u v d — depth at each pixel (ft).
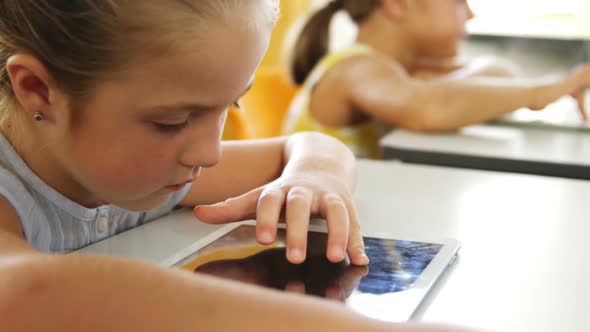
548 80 4.58
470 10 5.92
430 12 5.67
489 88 4.50
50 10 1.61
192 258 1.94
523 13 6.68
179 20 1.52
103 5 1.55
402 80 4.96
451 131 4.48
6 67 1.73
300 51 5.99
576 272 1.92
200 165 1.72
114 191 1.77
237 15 1.56
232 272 1.83
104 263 1.14
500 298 1.74
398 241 2.12
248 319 1.04
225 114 1.76
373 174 3.08
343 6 5.93
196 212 2.15
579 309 1.68
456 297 1.74
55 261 1.17
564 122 4.50
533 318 1.63
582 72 4.52
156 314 1.05
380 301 1.67
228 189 2.71
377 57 5.32
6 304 1.10
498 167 3.76
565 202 2.65
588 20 6.53
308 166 2.43
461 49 6.57
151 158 1.69
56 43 1.63
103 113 1.64
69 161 1.79
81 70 1.61
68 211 2.18
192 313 1.05
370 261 1.94
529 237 2.23
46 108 1.72
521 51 6.40
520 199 2.69
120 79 1.58
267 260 1.93
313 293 1.70
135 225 2.51
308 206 2.04
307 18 6.12
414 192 2.78
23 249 1.48
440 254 1.99
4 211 1.96
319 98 5.37
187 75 1.56
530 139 4.17
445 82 4.72
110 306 1.07
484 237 2.23
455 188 2.85
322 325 1.04
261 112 5.62
